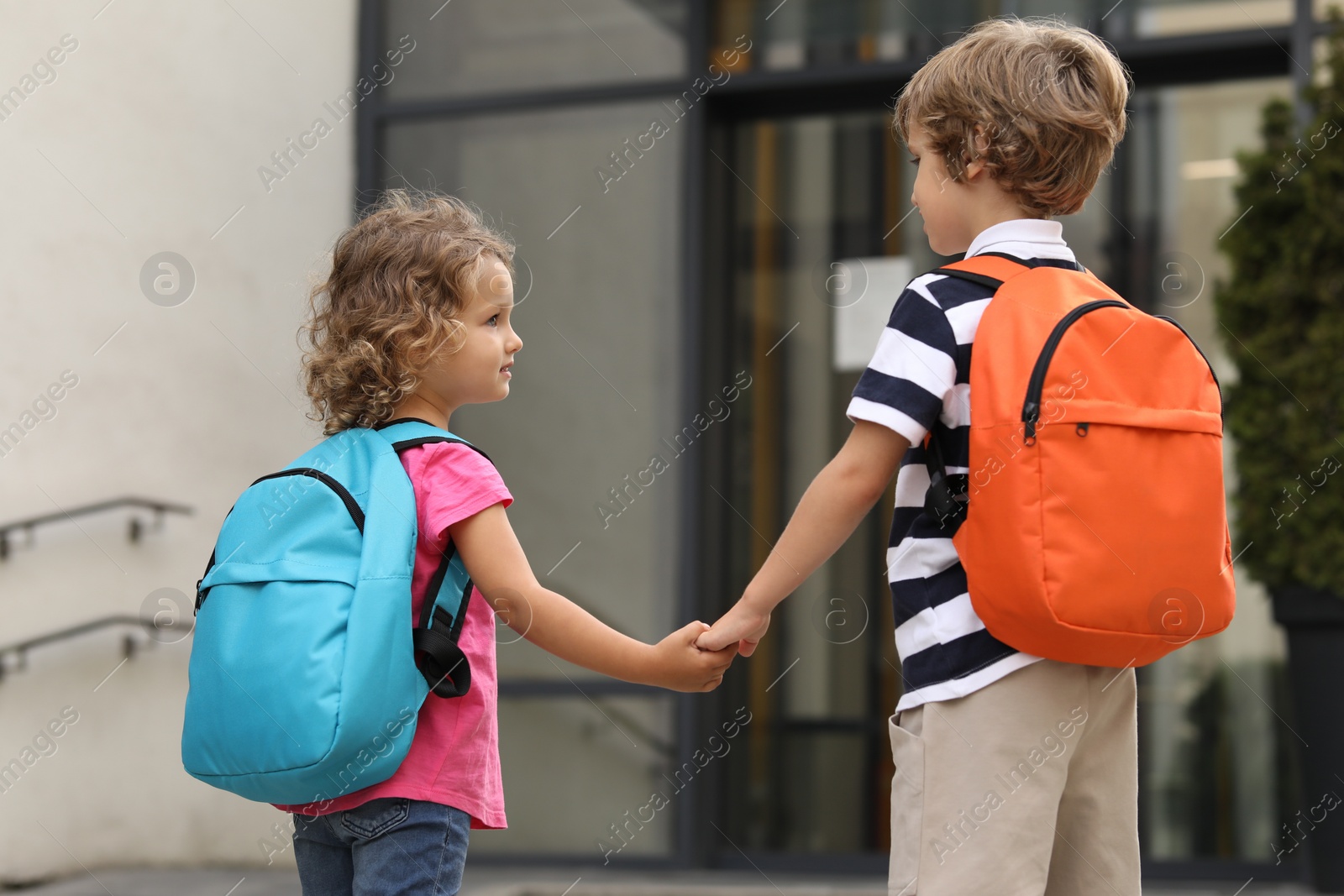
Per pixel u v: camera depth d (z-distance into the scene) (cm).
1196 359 234
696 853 671
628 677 262
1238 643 634
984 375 227
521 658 698
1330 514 545
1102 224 672
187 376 654
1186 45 646
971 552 224
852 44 702
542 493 711
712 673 266
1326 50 598
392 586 231
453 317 262
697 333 699
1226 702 634
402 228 269
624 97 721
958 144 254
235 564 239
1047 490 218
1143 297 663
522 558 251
